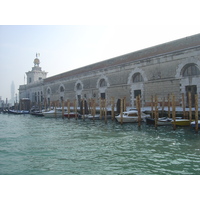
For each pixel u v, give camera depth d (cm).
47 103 4881
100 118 2511
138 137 1485
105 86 3058
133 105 2586
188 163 937
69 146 1298
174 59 2133
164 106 2220
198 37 1998
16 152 1180
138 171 859
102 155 1089
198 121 1605
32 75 6241
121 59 2875
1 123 2748
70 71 4075
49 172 871
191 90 2023
